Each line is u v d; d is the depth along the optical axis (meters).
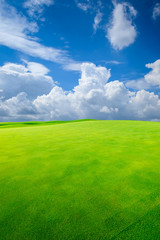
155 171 6.09
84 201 4.17
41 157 8.29
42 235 3.07
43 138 14.68
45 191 4.73
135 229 3.18
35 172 6.24
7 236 3.05
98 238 2.99
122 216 3.56
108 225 3.30
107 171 6.20
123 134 16.50
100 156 8.28
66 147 10.61
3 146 11.20
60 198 4.33
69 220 3.47
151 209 3.78
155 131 18.47
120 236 3.02
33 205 4.02
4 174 6.08
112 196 4.38
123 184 5.08
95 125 28.17
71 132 19.02
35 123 60.72
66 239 2.98
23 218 3.54
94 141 12.67
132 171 6.14
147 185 4.98
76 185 5.08
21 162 7.50
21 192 4.69
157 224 3.29
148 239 2.95
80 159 7.83
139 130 19.73
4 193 4.63
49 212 3.74
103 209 3.82
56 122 64.19
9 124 55.56
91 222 3.40
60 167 6.75
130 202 4.09
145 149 9.66
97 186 4.98
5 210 3.84
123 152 9.02
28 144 11.83
